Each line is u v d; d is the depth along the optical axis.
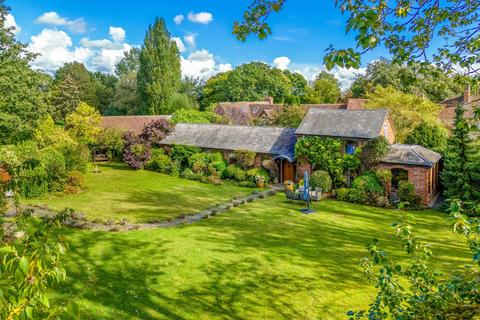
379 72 54.81
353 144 28.98
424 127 31.55
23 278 2.51
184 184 32.22
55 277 2.84
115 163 44.00
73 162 31.25
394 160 26.73
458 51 6.83
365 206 25.02
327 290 12.21
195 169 35.41
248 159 33.41
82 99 72.75
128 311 10.40
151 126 41.06
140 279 12.52
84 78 76.06
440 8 6.38
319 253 15.70
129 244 15.94
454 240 17.72
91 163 42.91
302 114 43.53
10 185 5.82
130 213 22.03
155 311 10.50
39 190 25.27
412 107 36.34
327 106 54.22
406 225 5.17
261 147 34.19
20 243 3.54
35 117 30.47
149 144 40.03
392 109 35.69
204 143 37.38
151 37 62.84
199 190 29.77
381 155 27.11
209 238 17.30
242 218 21.34
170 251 15.28
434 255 15.46
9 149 17.02
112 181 32.81
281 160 33.12
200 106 86.44
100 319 9.85
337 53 4.70
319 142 29.73
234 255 15.16
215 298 11.45
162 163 37.59
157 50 62.84
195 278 12.82
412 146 27.84
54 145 31.38
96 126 43.66
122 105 69.50
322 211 23.38
